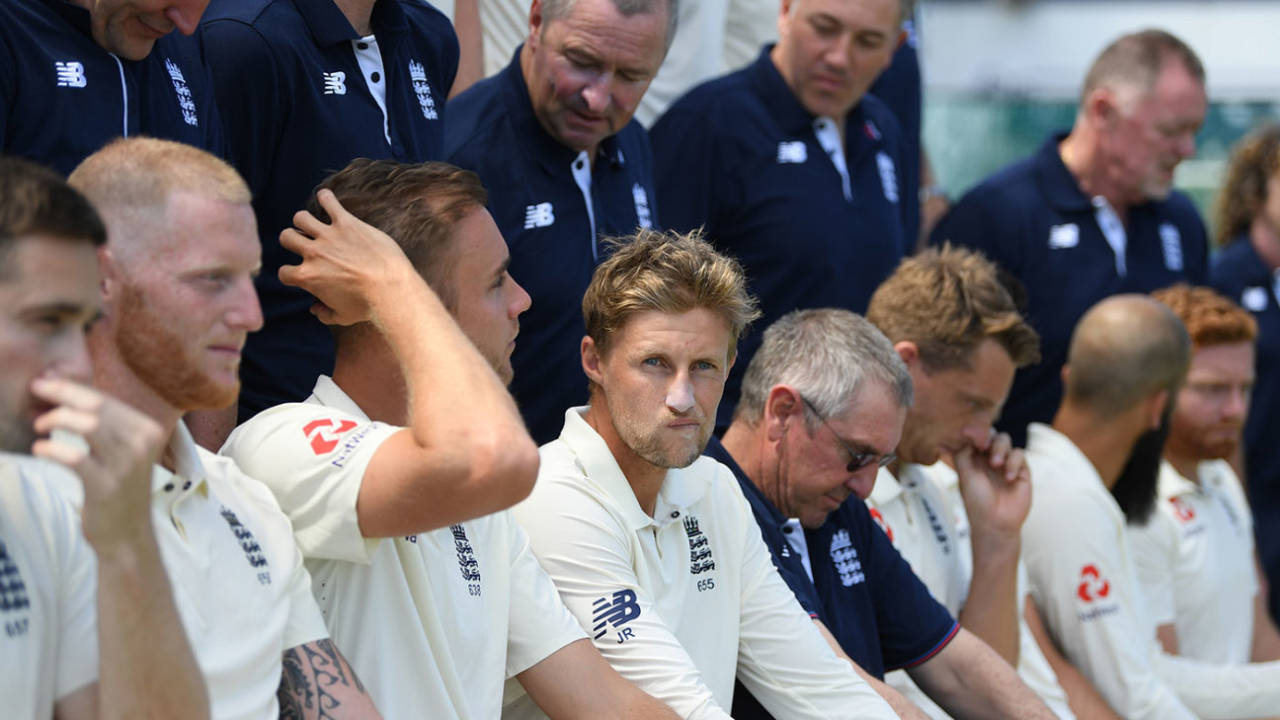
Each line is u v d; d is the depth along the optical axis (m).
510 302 8.88
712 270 9.21
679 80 17.44
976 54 33.72
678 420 9.23
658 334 9.16
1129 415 14.54
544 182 12.35
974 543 12.91
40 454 5.59
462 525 8.68
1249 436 21.19
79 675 6.23
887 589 11.86
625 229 13.12
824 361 10.90
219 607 6.99
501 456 7.33
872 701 10.41
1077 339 14.77
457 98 12.68
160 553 5.88
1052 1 33.53
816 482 11.01
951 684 11.95
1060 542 14.06
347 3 10.70
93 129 8.78
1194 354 16.03
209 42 10.15
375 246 8.08
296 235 8.23
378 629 8.10
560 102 12.17
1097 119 17.09
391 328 7.82
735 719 10.66
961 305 12.41
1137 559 15.45
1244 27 33.12
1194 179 32.47
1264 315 21.30
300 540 7.87
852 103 15.13
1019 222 17.00
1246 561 16.64
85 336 5.93
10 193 5.55
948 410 12.59
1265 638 17.25
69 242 5.66
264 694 7.15
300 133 10.41
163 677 5.90
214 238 6.75
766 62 15.02
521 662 8.95
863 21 14.52
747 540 10.37
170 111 9.48
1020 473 12.96
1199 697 14.89
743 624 10.34
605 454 9.59
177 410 6.88
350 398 8.43
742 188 14.80
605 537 9.42
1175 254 17.89
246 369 10.22
